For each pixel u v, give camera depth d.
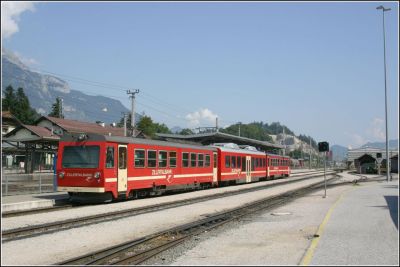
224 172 36.25
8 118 80.06
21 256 10.61
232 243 12.10
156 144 26.23
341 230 13.73
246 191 33.06
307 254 10.33
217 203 23.84
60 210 19.64
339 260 9.70
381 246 11.20
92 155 21.94
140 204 22.41
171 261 10.09
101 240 12.88
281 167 58.88
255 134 164.50
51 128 69.12
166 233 13.70
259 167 47.19
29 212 18.62
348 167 122.44
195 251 11.11
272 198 26.55
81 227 15.05
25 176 36.66
